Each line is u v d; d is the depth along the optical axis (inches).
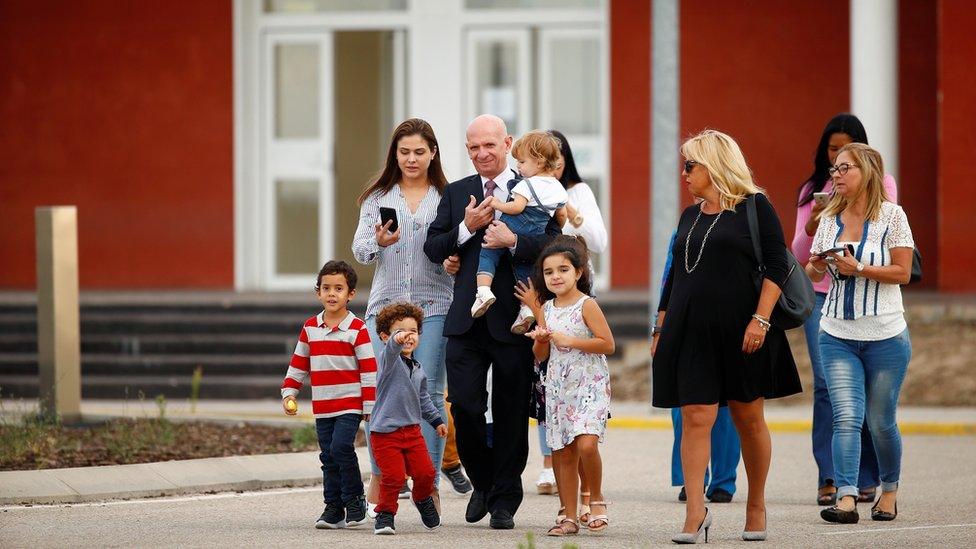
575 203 1049.5
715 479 1044.5
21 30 2261.3
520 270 893.2
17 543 856.3
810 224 1027.9
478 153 913.5
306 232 2315.5
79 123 2257.6
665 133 1585.9
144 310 1935.3
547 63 2272.4
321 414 893.8
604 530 911.7
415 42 2289.6
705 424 849.5
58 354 1353.3
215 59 2245.3
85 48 2256.4
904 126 2194.9
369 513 956.0
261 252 2301.9
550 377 881.5
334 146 2306.8
